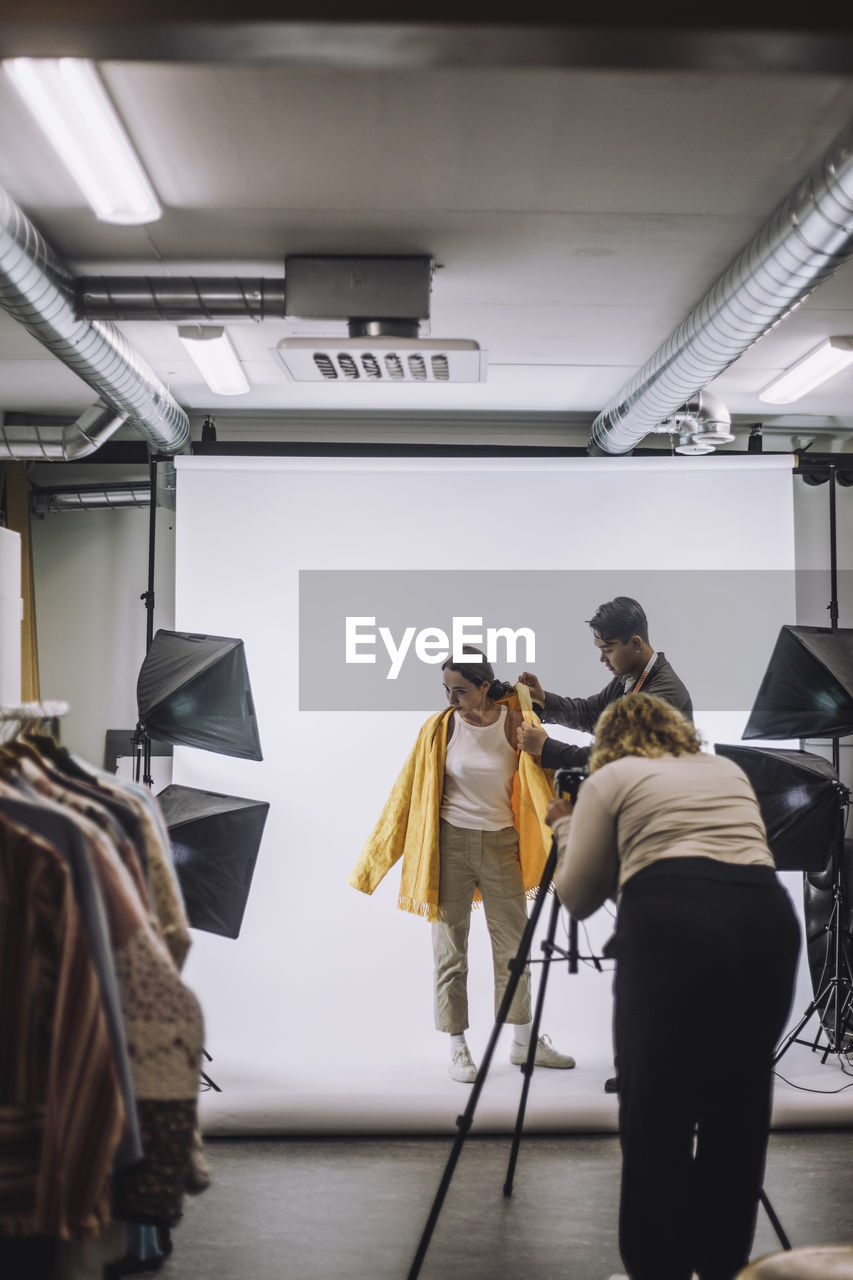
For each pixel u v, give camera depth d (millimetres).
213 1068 4359
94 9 1898
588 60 2029
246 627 4914
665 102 2734
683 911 2236
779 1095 3877
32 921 1696
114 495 5852
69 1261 1798
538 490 5043
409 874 4293
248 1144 3658
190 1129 1808
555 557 5031
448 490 5016
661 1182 2223
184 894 4102
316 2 1899
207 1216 3102
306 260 3691
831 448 6270
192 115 2793
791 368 4801
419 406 5820
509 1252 2883
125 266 3816
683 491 5066
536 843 4242
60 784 2156
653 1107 2236
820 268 3160
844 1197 3207
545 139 2926
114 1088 1652
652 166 3090
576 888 2479
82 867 1723
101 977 1689
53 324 3598
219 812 4152
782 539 5066
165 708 4445
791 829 4273
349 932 4715
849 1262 1771
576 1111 3719
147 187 3014
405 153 3008
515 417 5992
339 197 3275
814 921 4781
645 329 4539
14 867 1694
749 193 3260
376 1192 3270
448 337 4648
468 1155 3555
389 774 4852
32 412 5824
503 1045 4602
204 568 4934
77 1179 1630
